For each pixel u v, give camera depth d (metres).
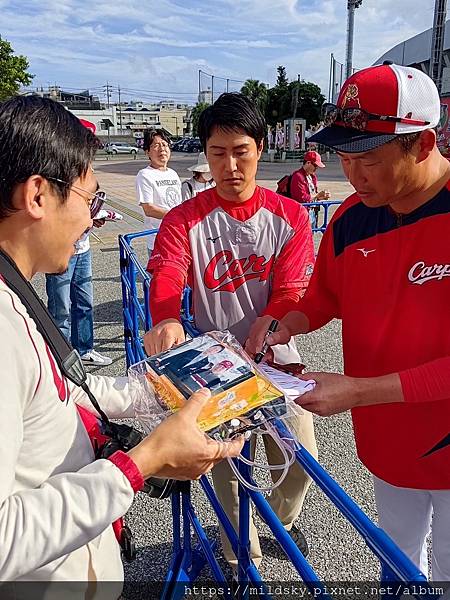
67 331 4.23
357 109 1.31
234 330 2.12
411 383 1.33
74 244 1.08
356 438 1.74
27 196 0.95
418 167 1.35
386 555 0.91
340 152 1.38
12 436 0.84
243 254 2.03
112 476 0.91
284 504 2.21
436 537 1.66
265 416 1.19
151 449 0.98
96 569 1.18
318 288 1.85
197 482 2.91
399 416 1.55
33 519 0.83
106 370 4.41
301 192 7.58
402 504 1.72
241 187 1.93
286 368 1.56
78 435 1.11
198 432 1.03
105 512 0.89
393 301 1.50
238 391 1.20
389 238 1.49
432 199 1.41
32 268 1.06
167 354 1.43
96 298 6.36
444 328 1.44
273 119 44.19
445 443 1.52
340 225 1.67
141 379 1.43
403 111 1.27
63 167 0.97
